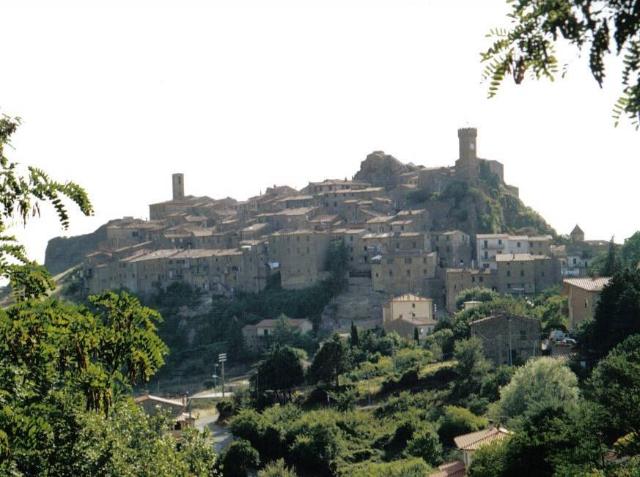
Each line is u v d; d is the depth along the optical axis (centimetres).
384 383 17025
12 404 2844
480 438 11069
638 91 1777
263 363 18700
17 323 2806
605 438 7538
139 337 3127
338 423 15075
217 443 16038
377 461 13825
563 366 12794
